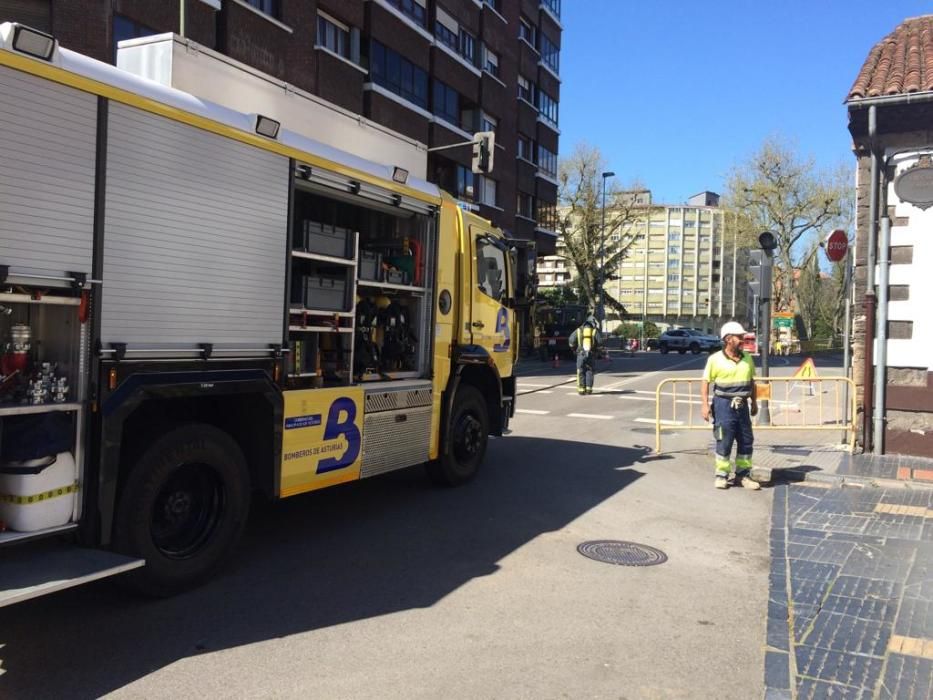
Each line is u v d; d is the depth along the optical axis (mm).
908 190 9094
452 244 7598
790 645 4098
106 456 4078
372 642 4086
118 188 4074
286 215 5277
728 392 8070
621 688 3625
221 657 3855
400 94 25906
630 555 5746
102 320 4027
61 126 3777
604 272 50812
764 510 7246
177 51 5000
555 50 41625
